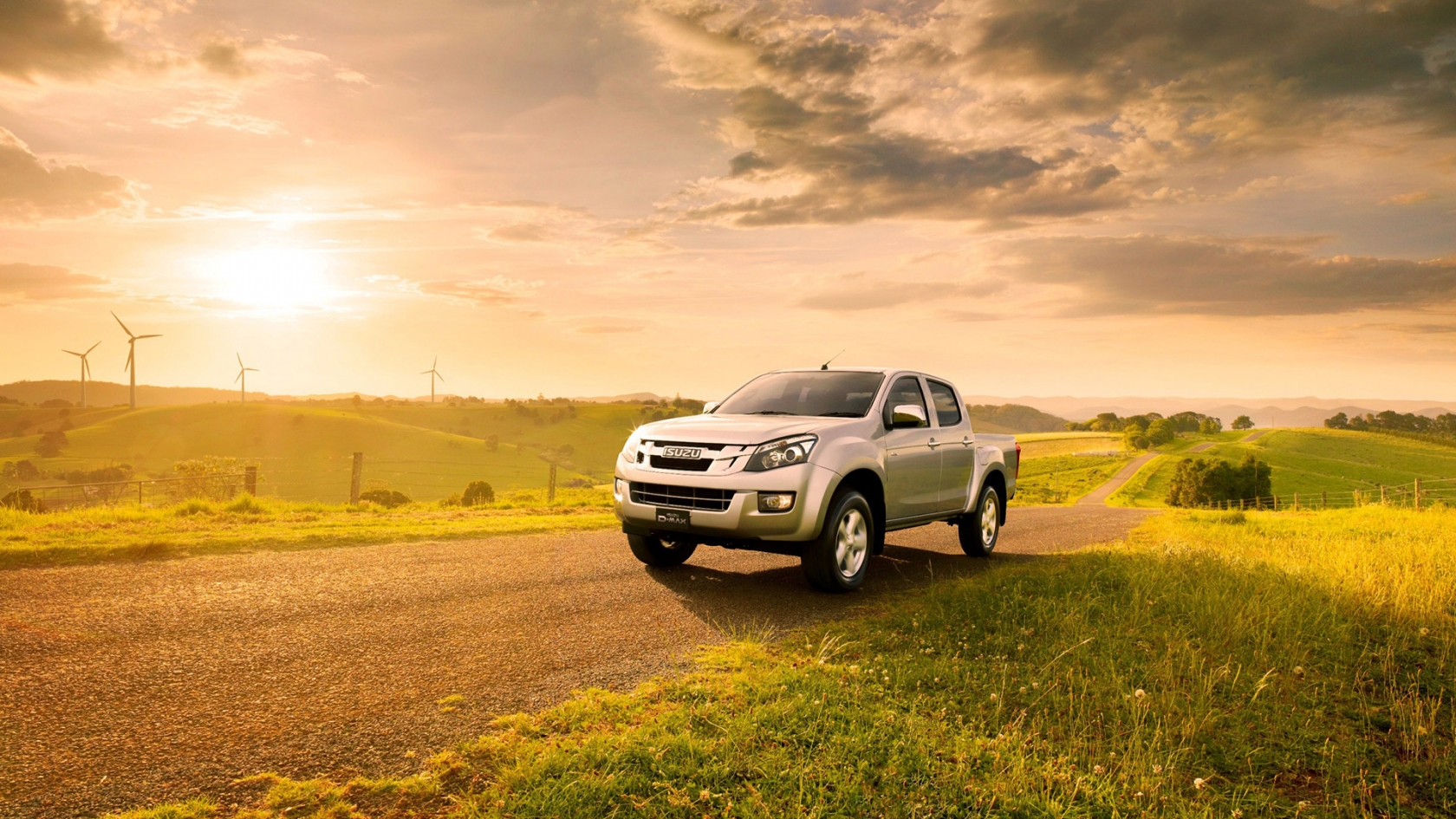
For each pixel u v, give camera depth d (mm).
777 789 2717
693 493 5848
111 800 2562
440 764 2906
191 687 3643
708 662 4215
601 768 2824
